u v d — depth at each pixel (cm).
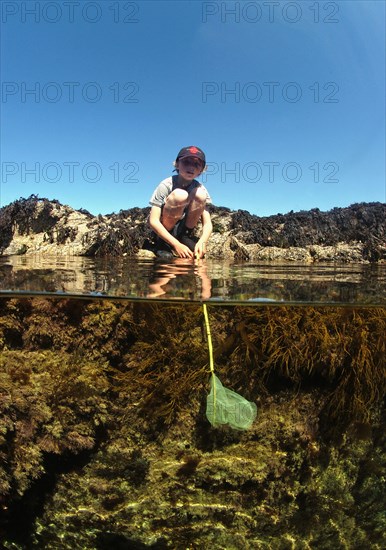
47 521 288
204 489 290
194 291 311
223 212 576
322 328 306
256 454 297
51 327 305
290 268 424
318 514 293
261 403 311
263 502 290
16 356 298
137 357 306
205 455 297
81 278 349
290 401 311
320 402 309
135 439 298
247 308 310
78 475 292
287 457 298
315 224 531
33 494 286
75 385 292
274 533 288
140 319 306
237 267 426
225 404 268
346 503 297
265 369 313
